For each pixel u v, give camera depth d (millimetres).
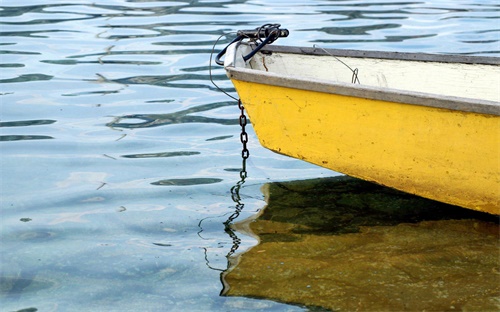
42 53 10023
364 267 4688
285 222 5359
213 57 9938
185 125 7371
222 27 11695
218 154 6664
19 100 7992
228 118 7621
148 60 9758
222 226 5281
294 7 13516
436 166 5316
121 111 7750
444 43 10508
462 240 5098
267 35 6129
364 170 5609
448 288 4434
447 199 5457
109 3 13906
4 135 6949
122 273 4594
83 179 6023
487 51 9969
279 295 4355
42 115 7551
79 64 9508
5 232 5078
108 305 4238
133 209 5512
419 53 6465
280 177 6219
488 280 4531
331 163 5707
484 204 5355
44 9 13141
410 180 5484
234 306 4242
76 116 7555
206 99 8203
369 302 4277
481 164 5141
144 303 4266
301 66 6477
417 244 5031
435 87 6461
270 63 6395
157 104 8008
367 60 6508
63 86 8562
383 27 11664
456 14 12852
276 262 4754
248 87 5613
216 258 4797
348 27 11656
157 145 6836
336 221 5391
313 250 4926
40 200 5602
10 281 4473
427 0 14406
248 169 6355
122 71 9250
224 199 5738
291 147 5770
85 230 5152
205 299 4309
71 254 4820
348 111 5371
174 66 9500
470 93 6367
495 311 4184
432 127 5160
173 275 4582
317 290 4406
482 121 4969
